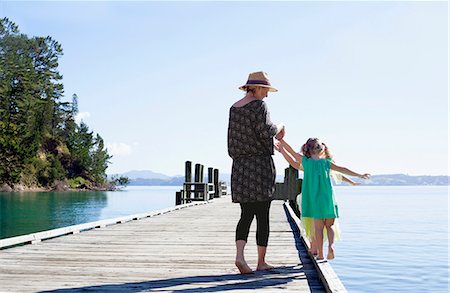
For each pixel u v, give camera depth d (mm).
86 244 7223
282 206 16531
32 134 63531
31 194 55156
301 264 5531
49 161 75062
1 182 56156
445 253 13500
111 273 5023
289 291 4234
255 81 4848
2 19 64938
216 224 10531
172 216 12820
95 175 86438
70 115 84312
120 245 7137
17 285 4449
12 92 62531
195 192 20625
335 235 5309
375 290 8812
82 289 4301
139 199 48500
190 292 4199
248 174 4809
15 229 15547
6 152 53750
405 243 15812
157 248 6824
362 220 26656
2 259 5840
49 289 4293
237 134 4832
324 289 4297
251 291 4234
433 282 9508
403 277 10023
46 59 73125
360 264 11617
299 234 8430
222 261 5766
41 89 71312
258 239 5113
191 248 6840
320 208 5082
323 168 5184
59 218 20766
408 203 54906
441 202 58688
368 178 5199
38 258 5938
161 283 4555
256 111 4754
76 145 83562
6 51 64688
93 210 27344
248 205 4906
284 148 5285
